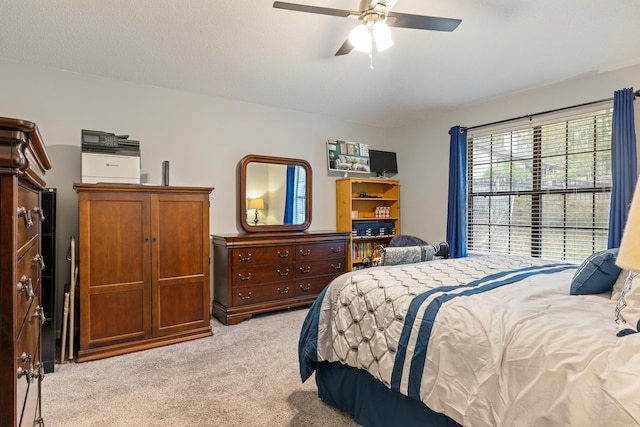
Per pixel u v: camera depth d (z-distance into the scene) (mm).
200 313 3061
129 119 3303
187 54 2730
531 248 3615
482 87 3490
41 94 2936
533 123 3570
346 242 4172
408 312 1557
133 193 2770
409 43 2574
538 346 1136
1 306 778
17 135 784
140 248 2791
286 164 4133
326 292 2041
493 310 1371
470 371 1263
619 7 2117
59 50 2654
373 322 1698
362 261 4488
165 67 2979
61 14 2160
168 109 3500
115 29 2348
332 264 4043
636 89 2932
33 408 1126
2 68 2797
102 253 2643
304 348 2006
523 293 1628
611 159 2994
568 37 2488
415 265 2398
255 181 3926
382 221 4941
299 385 2199
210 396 2057
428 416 1445
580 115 3230
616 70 3035
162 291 2881
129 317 2734
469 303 1457
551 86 3443
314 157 4480
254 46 2607
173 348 2795
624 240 528
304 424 1789
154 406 1948
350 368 1860
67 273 3029
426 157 4676
